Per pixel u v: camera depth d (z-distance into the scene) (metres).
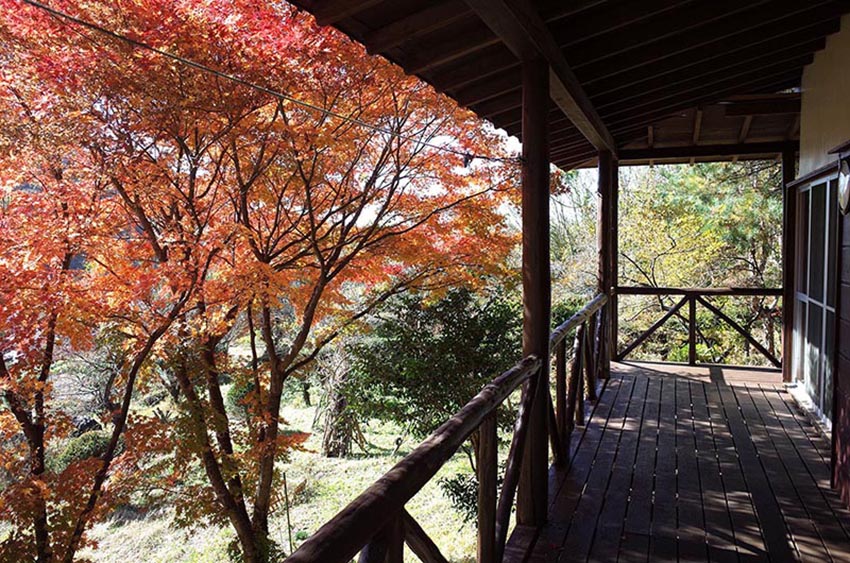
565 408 3.50
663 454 3.53
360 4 1.83
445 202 5.72
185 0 3.79
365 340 7.44
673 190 10.59
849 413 2.77
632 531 2.56
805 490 3.00
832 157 3.88
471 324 6.45
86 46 3.70
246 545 5.86
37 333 4.61
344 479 9.13
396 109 5.10
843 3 3.27
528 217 2.56
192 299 5.08
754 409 4.52
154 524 8.09
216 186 5.56
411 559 6.16
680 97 4.42
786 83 5.00
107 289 4.84
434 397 6.28
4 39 3.68
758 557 2.35
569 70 2.98
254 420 5.96
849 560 2.32
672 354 10.62
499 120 3.54
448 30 2.27
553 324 8.62
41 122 3.88
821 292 4.26
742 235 9.59
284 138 4.62
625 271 11.22
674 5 2.47
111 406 7.46
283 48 3.96
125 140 4.26
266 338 6.21
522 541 2.44
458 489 6.12
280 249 5.89
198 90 3.97
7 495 4.38
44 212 4.50
